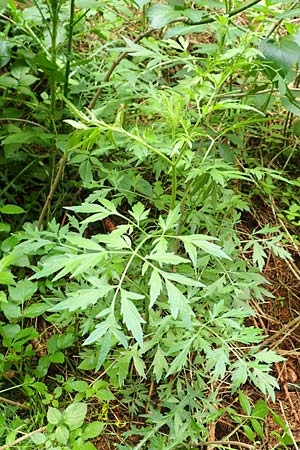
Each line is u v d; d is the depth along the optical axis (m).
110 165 2.45
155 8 2.09
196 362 1.96
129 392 1.94
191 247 1.54
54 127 2.42
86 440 1.87
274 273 2.50
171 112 1.78
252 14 2.77
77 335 2.06
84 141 1.63
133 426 1.83
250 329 1.70
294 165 2.88
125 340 1.41
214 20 2.24
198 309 2.00
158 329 1.76
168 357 2.02
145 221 2.32
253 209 2.66
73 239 1.55
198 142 2.45
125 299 1.46
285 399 2.08
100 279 1.72
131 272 2.07
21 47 2.53
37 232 1.89
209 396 1.90
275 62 2.11
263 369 1.65
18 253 1.78
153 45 2.27
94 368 1.97
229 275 2.11
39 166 2.57
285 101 2.33
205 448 1.84
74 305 1.45
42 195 2.55
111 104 2.42
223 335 1.92
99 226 2.56
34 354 1.97
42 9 2.57
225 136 2.52
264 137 2.81
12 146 2.34
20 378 2.03
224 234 2.21
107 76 2.49
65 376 2.07
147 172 2.66
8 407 1.89
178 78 3.01
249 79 2.89
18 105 2.78
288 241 2.55
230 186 2.68
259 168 2.00
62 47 2.57
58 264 1.49
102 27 3.00
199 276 2.05
